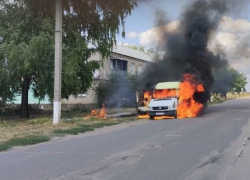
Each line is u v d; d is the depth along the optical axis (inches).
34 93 1008.2
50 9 919.0
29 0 893.8
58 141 485.4
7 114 1108.5
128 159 333.4
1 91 933.2
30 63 837.8
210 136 498.6
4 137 527.2
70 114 1074.1
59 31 741.3
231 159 328.2
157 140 465.7
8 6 928.9
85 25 1035.3
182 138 481.7
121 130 614.5
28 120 876.6
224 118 844.0
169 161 321.7
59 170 288.7
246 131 557.6
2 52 856.9
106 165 306.5
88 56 1031.0
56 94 742.5
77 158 342.3
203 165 303.3
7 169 297.1
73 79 900.6
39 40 837.8
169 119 859.4
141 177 262.1
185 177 261.6
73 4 962.7
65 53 905.5
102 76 1523.1
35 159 342.6
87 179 257.0
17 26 898.7
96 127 673.6
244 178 258.7
